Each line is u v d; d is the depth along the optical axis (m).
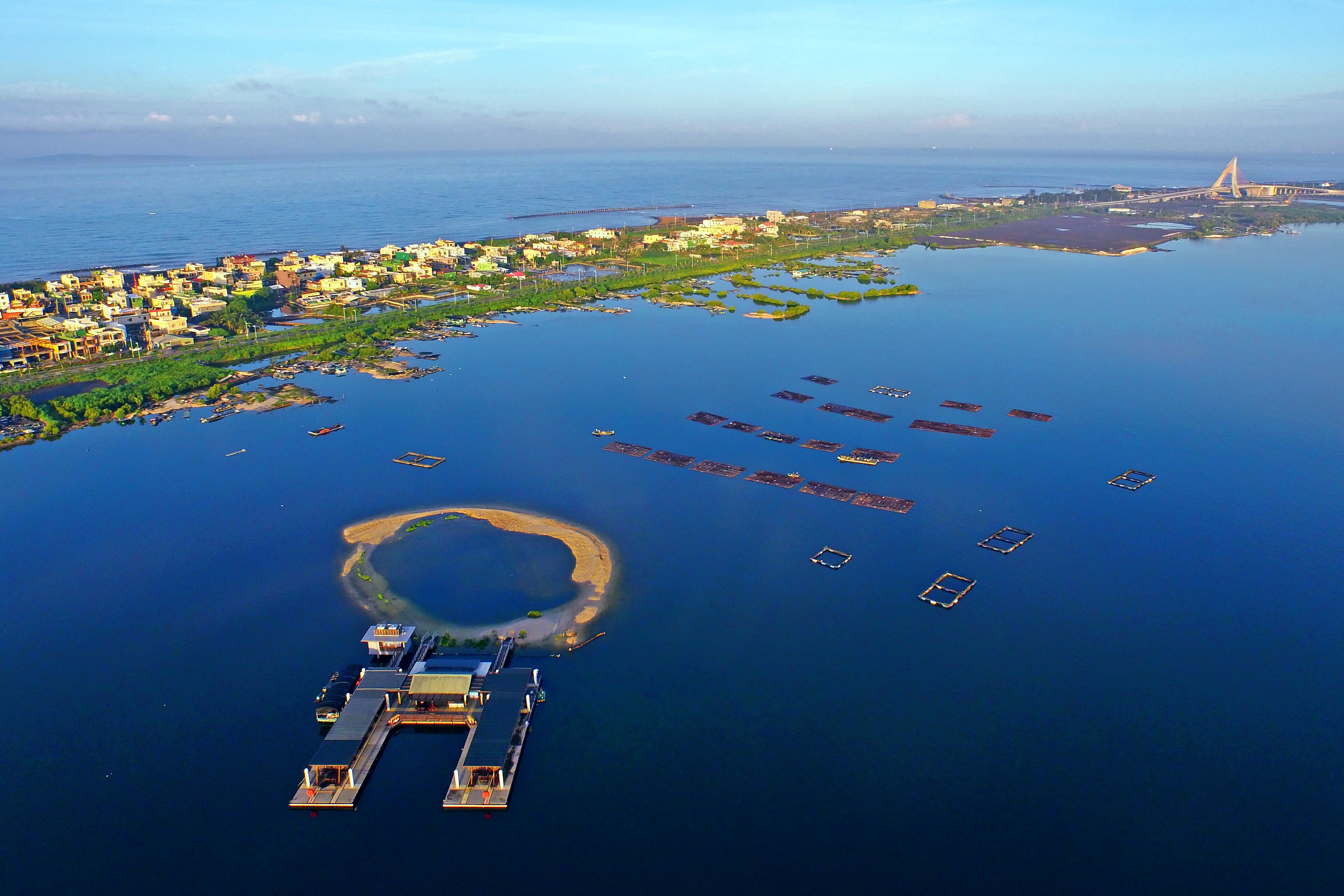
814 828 112.00
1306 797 116.69
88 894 103.50
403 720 132.00
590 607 161.88
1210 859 106.94
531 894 102.69
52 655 149.75
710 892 102.88
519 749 124.81
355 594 167.62
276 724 132.50
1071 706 135.00
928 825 112.38
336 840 111.38
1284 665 145.50
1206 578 173.38
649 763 123.06
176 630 157.12
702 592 168.00
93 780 121.25
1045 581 172.00
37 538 192.12
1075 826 112.12
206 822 114.12
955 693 137.88
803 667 144.25
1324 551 183.88
